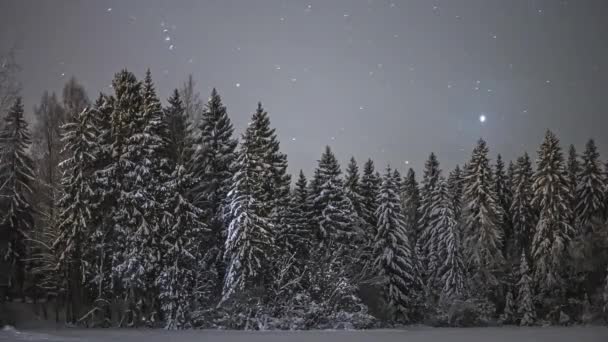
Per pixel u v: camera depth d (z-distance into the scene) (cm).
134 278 3331
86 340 2281
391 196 4941
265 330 3431
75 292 3538
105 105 3706
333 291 3956
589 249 5000
